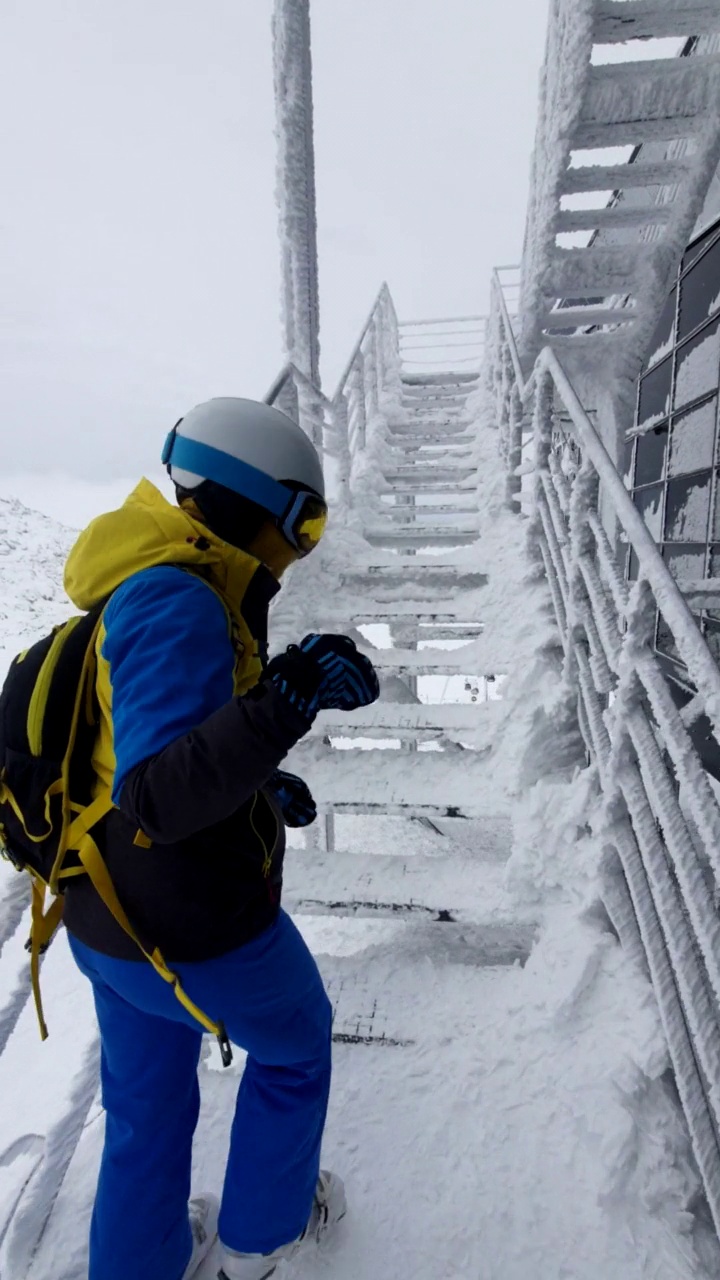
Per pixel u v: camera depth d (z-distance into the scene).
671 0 2.48
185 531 0.89
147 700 0.73
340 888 2.10
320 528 1.05
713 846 1.07
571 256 3.31
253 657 0.98
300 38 2.80
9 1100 2.49
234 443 0.94
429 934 2.14
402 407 7.27
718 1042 1.17
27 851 0.94
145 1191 1.04
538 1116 1.53
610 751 1.67
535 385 2.79
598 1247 1.29
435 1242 1.33
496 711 2.60
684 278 4.61
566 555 2.28
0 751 0.92
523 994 1.80
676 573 4.84
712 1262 1.27
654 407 5.29
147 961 0.93
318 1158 1.16
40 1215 1.36
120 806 0.75
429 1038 1.76
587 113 2.76
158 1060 1.04
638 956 1.73
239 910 0.95
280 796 1.31
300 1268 1.30
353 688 0.78
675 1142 1.44
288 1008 1.05
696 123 2.78
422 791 2.34
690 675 1.14
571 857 1.95
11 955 3.41
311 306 3.24
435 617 3.06
